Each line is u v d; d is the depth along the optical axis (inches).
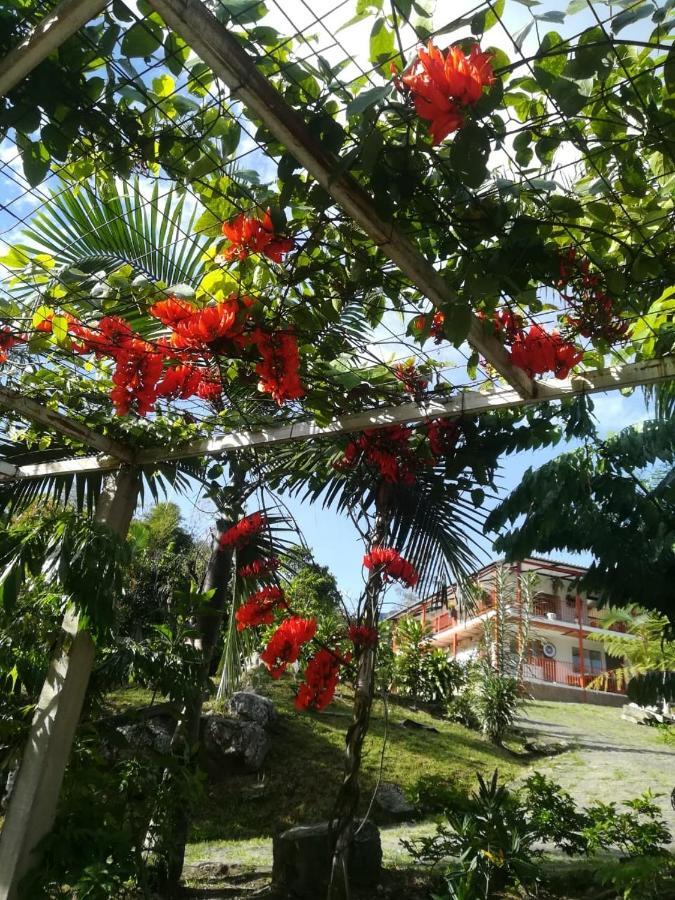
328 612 318.3
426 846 176.6
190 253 113.9
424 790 192.2
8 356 122.5
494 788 189.0
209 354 99.9
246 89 59.6
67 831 121.3
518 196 77.2
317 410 118.7
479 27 57.7
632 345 111.6
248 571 149.2
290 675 420.8
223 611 197.3
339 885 113.9
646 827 183.3
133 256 115.4
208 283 92.7
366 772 322.0
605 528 165.5
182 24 55.3
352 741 123.2
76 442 159.2
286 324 98.0
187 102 75.0
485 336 91.0
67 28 55.9
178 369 109.9
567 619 938.1
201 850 229.5
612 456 165.6
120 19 64.7
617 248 90.9
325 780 304.7
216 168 79.2
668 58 59.8
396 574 132.7
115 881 117.2
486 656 620.1
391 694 470.3
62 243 113.8
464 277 79.2
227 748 299.7
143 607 313.9
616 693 807.7
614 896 162.1
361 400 122.3
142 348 102.4
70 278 95.9
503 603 639.8
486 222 77.1
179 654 166.6
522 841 173.6
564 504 162.6
